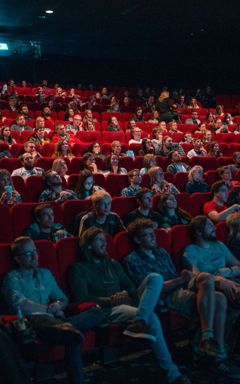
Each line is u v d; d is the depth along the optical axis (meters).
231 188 4.15
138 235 2.64
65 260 2.49
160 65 12.17
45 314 2.17
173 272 2.68
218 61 11.87
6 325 2.05
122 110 8.81
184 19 9.79
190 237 2.87
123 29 11.02
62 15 10.05
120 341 2.33
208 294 2.33
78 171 4.75
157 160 5.19
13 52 11.79
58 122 6.71
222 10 8.92
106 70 12.02
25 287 2.27
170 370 2.16
